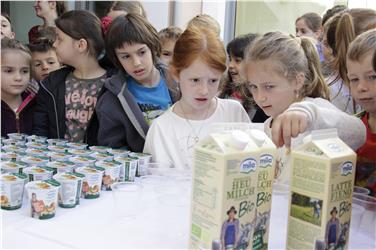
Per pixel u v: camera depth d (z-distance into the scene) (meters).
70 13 1.61
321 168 0.49
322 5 2.47
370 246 0.63
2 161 0.96
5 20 1.61
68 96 1.60
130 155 1.12
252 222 0.52
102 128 1.38
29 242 0.64
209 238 0.49
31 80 1.73
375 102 0.92
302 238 0.52
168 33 1.85
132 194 0.83
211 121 1.26
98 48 1.61
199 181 0.52
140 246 0.63
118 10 2.00
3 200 0.80
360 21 1.27
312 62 1.07
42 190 0.74
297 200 0.52
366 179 0.91
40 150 1.14
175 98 1.56
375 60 0.83
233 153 0.48
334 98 1.26
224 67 1.13
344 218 0.52
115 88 1.38
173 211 0.77
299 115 0.62
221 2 2.47
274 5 2.55
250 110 1.49
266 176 0.53
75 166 0.96
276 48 1.00
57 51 1.67
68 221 0.74
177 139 1.21
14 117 1.56
